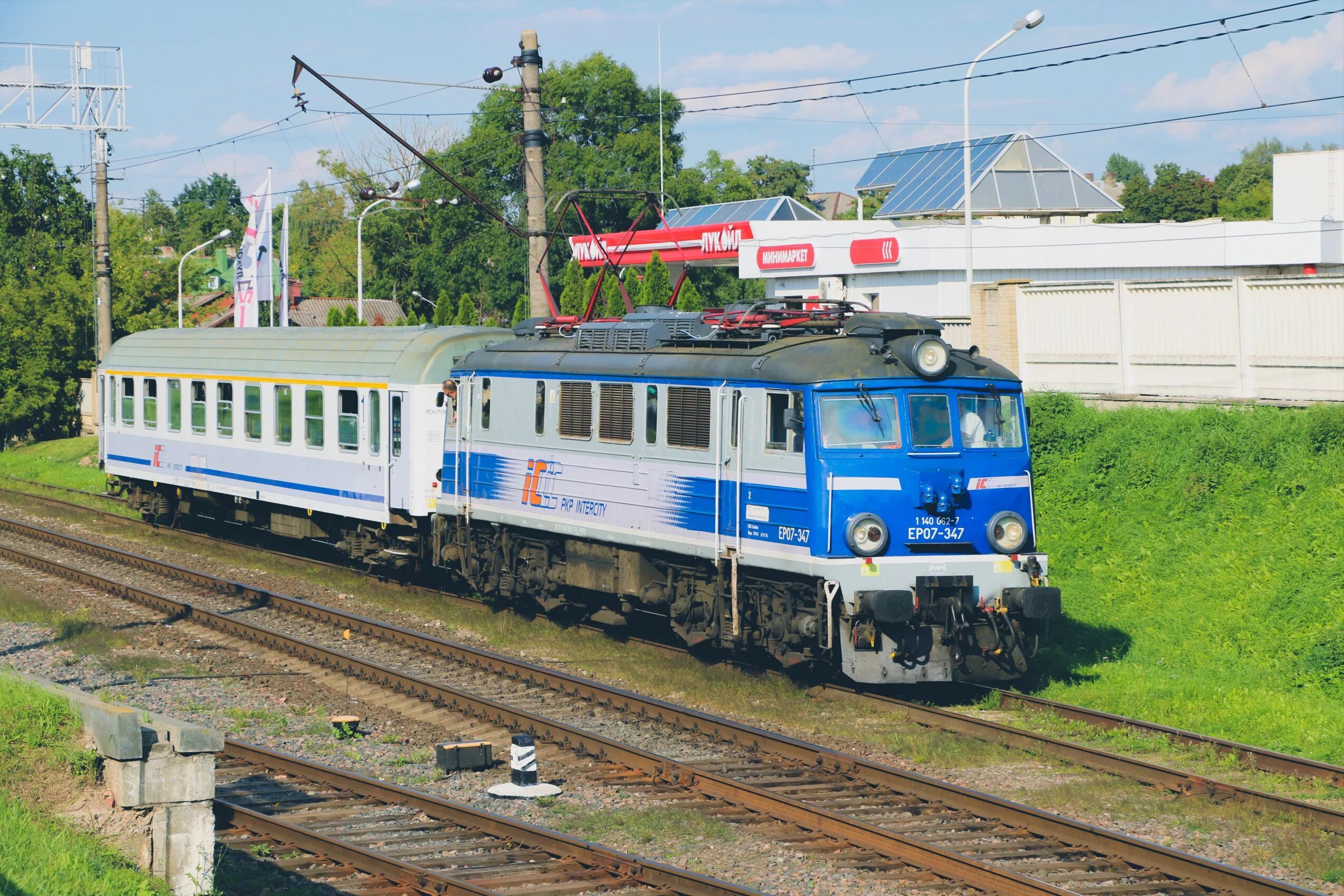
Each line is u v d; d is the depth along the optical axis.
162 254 175.38
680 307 53.88
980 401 22.95
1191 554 28.77
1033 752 19.45
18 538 42.97
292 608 31.09
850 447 21.89
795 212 75.75
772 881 14.57
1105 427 34.38
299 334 37.69
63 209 107.69
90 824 13.69
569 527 27.59
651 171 104.44
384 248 125.81
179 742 13.76
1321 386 31.98
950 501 22.27
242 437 38.91
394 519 33.19
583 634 28.64
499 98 107.19
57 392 77.88
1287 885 13.58
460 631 29.25
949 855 14.55
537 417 28.61
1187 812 16.81
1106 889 14.15
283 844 15.82
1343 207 66.31
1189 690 22.62
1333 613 24.42
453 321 65.62
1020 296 39.81
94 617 30.53
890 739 20.30
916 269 59.84
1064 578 29.91
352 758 19.75
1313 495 28.44
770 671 24.20
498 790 17.78
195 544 41.53
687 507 24.52
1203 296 34.62
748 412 23.20
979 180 72.25
